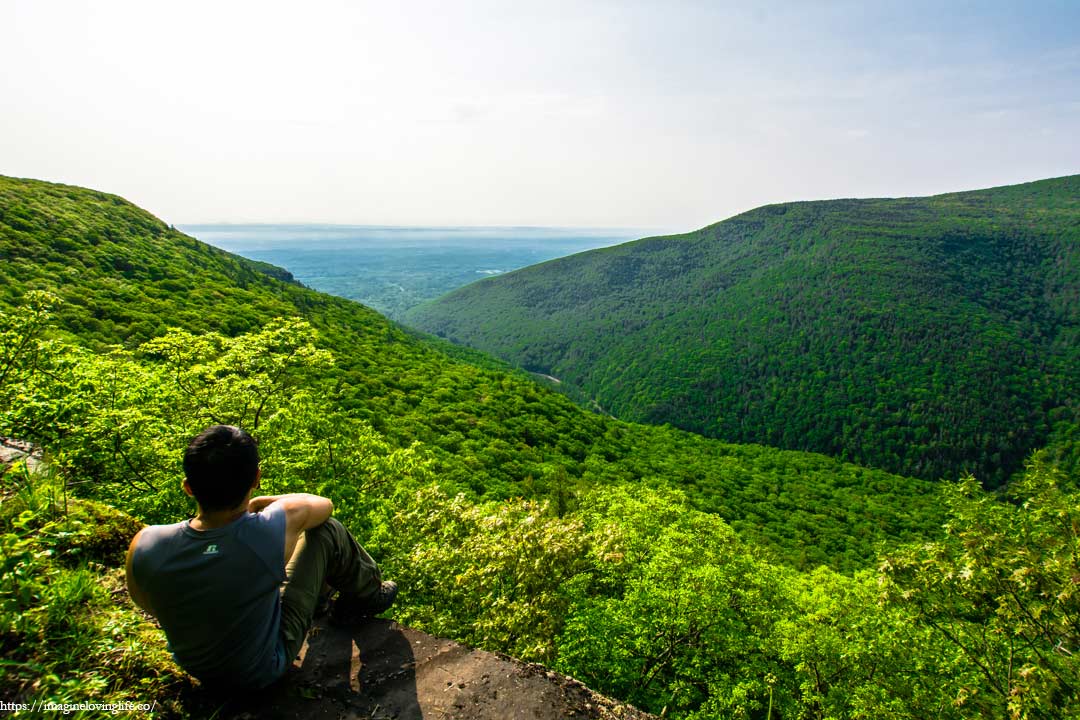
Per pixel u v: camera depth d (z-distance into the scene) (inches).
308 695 84.9
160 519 292.2
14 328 282.0
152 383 382.3
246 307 2591.0
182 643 78.4
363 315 4092.0
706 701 465.4
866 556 2017.7
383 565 355.9
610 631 436.5
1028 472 310.3
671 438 3782.0
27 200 2696.9
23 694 72.9
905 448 5246.1
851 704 442.3
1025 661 323.6
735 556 568.4
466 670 92.9
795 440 5866.1
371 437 452.1
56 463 148.8
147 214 3720.5
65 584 91.9
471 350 6678.2
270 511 88.9
